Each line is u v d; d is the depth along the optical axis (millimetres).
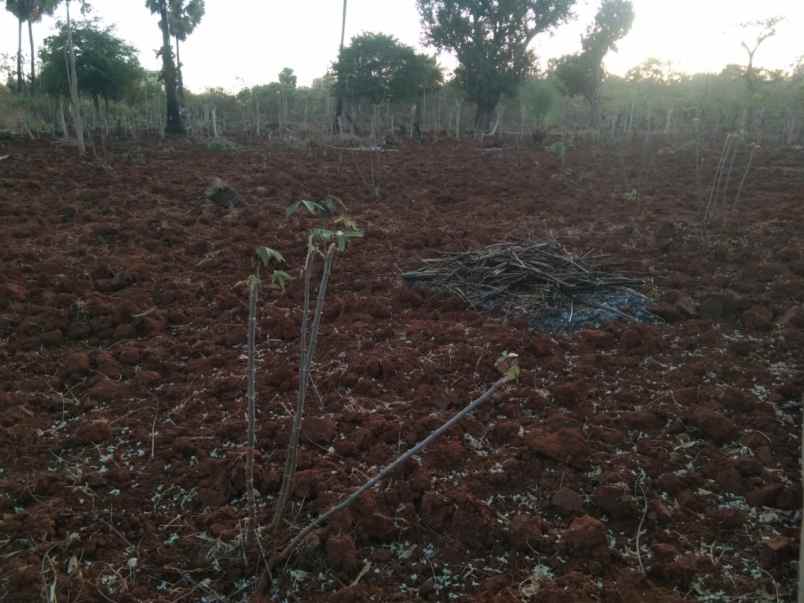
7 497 2803
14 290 5043
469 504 2660
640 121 21078
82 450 3201
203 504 2787
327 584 2361
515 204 8773
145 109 21891
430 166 12609
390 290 5410
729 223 7105
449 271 5512
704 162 12242
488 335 4371
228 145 15281
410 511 2680
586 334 4312
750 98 17609
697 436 3250
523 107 25688
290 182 10258
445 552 2508
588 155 14297
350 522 2574
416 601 2264
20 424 3391
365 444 3158
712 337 4238
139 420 3447
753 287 5035
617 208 8281
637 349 4148
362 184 10398
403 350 4180
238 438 3240
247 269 5980
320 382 3789
